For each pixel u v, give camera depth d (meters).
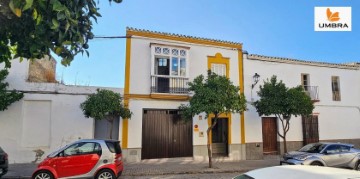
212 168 13.20
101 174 9.44
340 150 12.10
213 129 16.92
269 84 15.62
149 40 15.60
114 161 9.62
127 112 13.76
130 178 11.07
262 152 17.17
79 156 9.41
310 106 15.12
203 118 16.22
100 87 14.64
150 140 15.12
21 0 2.46
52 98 14.09
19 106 13.62
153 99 15.23
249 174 3.27
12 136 13.38
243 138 16.89
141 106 15.01
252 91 17.44
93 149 9.59
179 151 15.58
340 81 20.38
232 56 17.36
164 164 14.26
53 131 13.91
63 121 14.09
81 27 3.32
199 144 15.91
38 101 14.00
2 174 10.07
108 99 12.86
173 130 15.62
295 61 18.94
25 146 13.56
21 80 13.74
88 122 14.41
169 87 15.53
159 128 15.38
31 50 3.14
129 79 14.95
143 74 15.24
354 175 2.83
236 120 16.94
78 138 14.15
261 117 17.56
